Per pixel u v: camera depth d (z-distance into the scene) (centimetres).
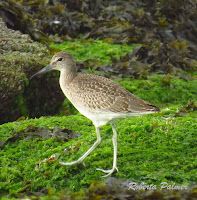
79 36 1936
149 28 1966
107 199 827
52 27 1898
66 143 1093
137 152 1030
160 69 1675
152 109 970
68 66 1084
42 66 1459
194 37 1986
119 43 1881
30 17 1772
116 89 1005
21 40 1591
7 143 1101
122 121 1202
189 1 2080
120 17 1989
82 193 854
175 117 1246
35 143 1100
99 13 2027
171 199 825
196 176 927
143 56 1736
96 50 1783
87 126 1209
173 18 2034
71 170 983
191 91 1564
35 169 995
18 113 1375
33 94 1427
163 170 955
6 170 988
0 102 1341
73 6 2023
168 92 1540
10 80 1358
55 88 1486
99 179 950
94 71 1595
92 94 1006
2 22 1638
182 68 1755
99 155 1040
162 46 1733
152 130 1121
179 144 1058
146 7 2073
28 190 944
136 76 1603
